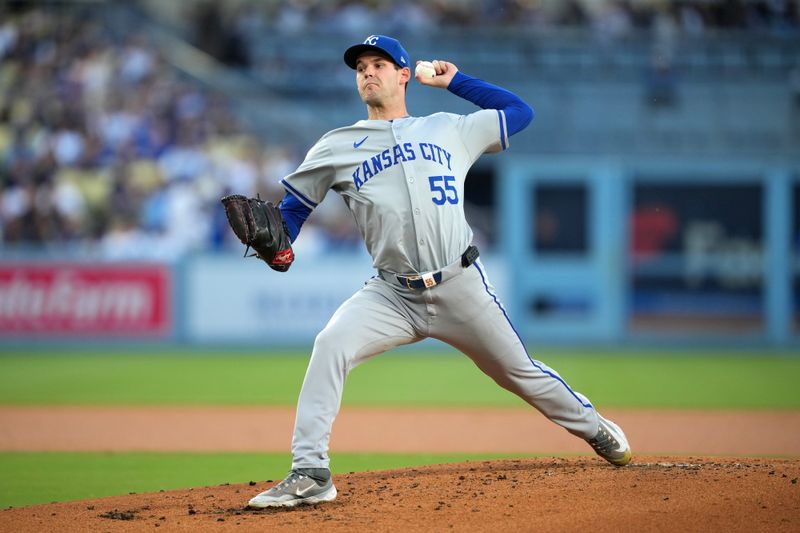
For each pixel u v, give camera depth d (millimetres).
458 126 18344
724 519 15797
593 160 65750
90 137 70625
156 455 27203
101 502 19078
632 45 76750
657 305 66000
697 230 65875
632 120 74312
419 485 19109
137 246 65750
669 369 50406
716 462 21047
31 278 61875
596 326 65500
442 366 53094
